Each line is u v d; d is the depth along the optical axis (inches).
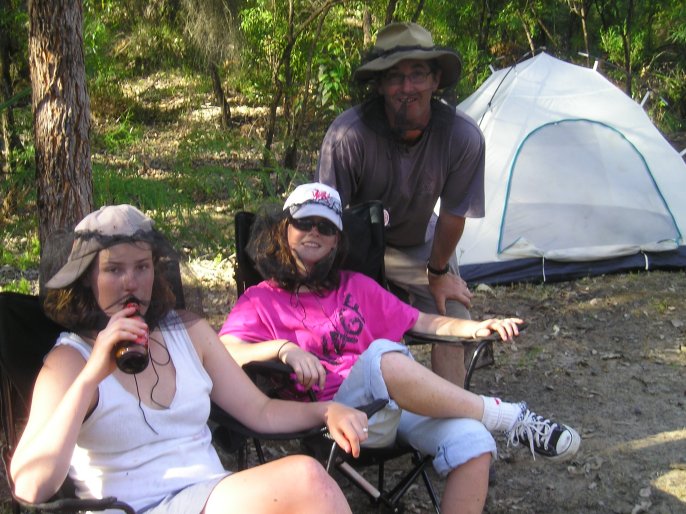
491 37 494.3
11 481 102.6
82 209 152.5
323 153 141.9
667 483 143.0
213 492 92.6
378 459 120.9
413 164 140.5
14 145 292.4
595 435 160.2
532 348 202.2
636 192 258.4
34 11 146.8
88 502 85.7
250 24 426.9
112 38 471.2
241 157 385.1
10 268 248.5
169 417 98.7
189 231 258.7
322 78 365.1
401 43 132.3
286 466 92.0
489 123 265.1
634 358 195.8
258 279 136.2
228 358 108.0
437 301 150.9
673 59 530.0
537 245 249.1
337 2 350.6
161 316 99.8
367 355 117.6
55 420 87.4
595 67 286.5
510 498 139.8
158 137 441.1
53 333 104.6
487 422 116.5
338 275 130.5
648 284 243.4
